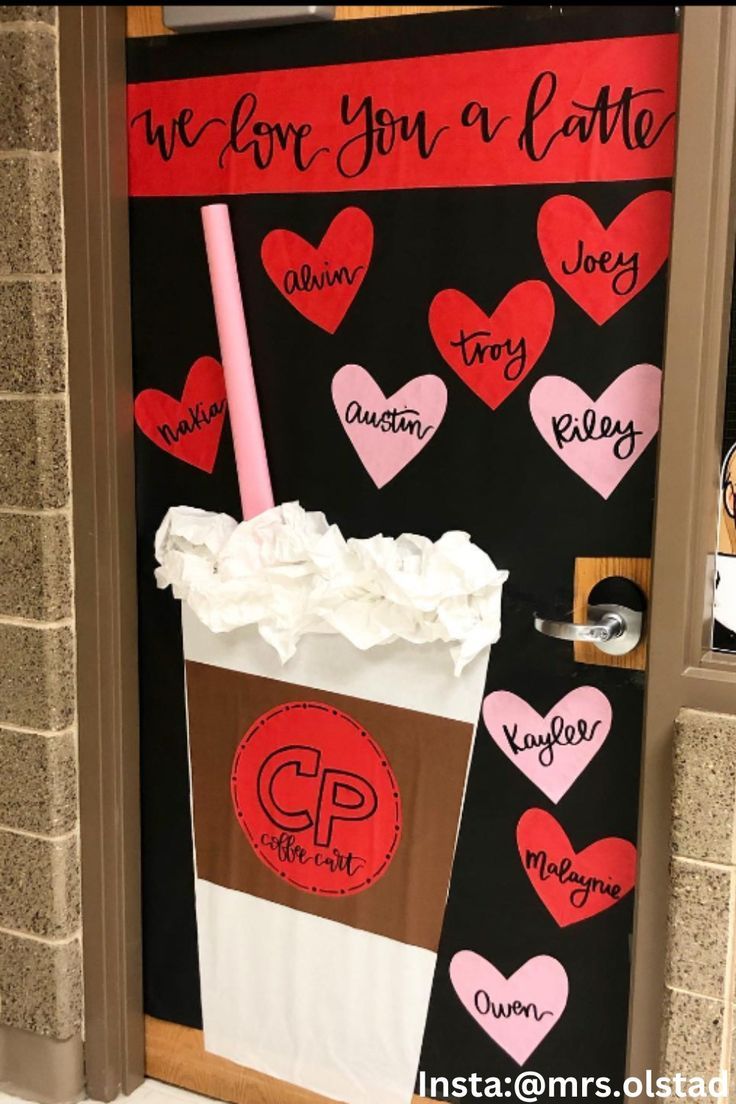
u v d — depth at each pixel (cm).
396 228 142
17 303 154
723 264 123
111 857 167
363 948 159
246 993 168
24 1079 173
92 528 160
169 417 161
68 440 160
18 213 152
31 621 160
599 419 136
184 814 169
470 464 143
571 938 147
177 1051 175
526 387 139
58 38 150
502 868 149
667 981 133
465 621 143
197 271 155
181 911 172
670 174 128
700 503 127
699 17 119
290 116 146
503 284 138
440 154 138
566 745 143
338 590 147
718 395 125
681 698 130
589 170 131
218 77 149
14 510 159
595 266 133
